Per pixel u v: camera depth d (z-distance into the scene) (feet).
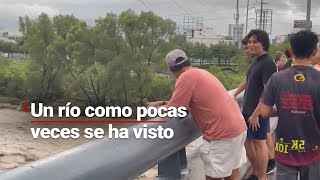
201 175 14.92
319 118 11.75
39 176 6.56
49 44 203.51
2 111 192.34
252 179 17.97
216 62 347.97
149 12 188.75
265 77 16.52
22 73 225.97
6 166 60.64
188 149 16.22
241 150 13.39
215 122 12.76
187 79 12.48
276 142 12.16
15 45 257.55
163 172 12.49
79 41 193.88
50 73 202.80
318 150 11.82
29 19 210.18
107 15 190.39
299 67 11.83
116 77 186.19
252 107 17.01
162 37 190.70
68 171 7.08
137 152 9.20
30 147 85.97
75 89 199.11
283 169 12.04
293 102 11.70
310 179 11.89
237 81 165.99
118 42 189.98
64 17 210.38
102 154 8.14
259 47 16.76
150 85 185.16
